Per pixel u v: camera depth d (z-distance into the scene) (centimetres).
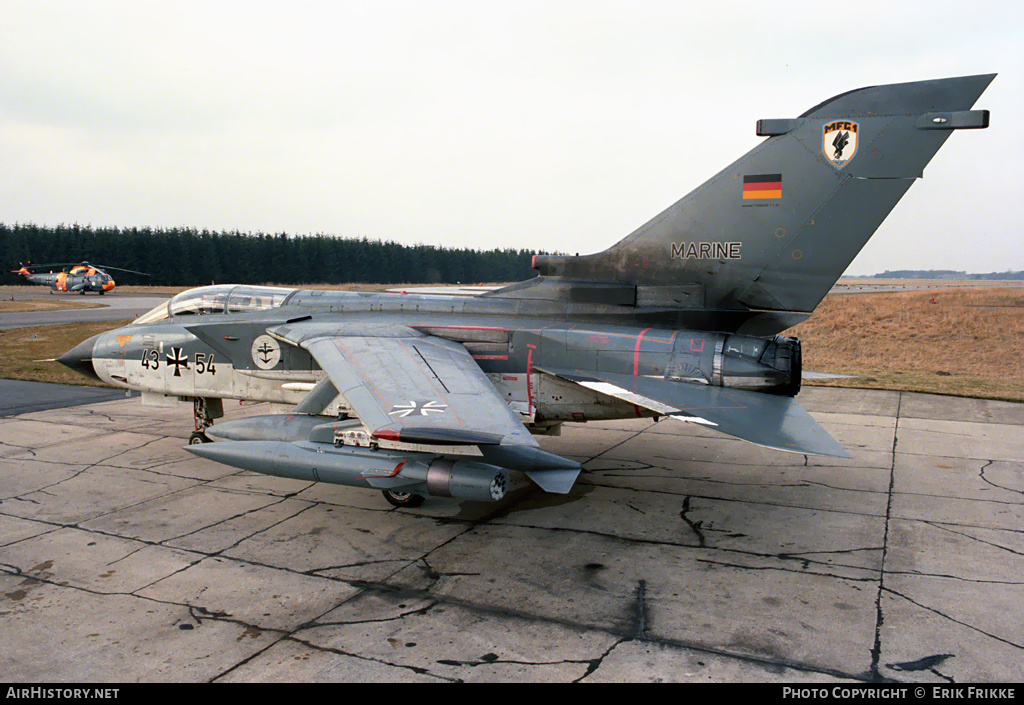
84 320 3478
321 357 800
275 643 502
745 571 627
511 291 966
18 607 559
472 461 704
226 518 779
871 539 704
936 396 1562
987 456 1034
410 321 939
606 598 574
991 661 472
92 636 512
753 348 772
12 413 1375
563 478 727
